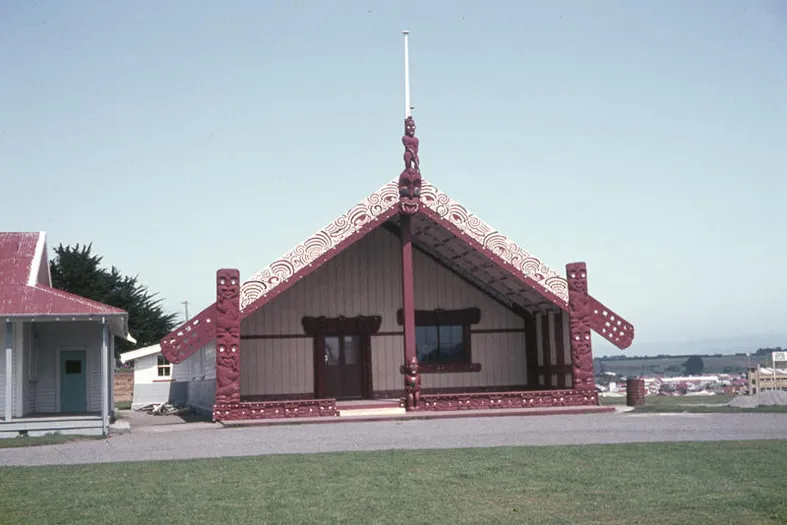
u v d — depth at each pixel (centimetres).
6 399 2438
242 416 2688
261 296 2778
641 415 2572
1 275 2691
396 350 3450
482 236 2995
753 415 2438
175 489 1308
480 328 3547
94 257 7156
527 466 1459
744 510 1084
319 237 2856
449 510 1118
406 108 2966
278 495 1240
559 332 3262
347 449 1809
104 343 2480
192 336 2720
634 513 1082
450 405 2836
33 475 1493
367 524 1045
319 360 3347
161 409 3838
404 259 2919
